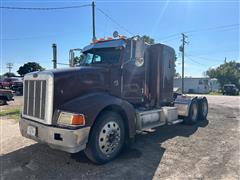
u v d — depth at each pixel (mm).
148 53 6629
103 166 4258
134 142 5812
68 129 3811
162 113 6574
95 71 4793
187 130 7371
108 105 4383
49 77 4047
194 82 48094
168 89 7434
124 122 4934
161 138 6285
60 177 3791
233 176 3859
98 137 4230
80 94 4395
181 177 3814
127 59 5527
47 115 4004
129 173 3965
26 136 4480
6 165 4250
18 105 14109
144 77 6371
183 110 8016
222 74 56969
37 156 4691
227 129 7570
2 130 6973
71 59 6586
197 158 4703
